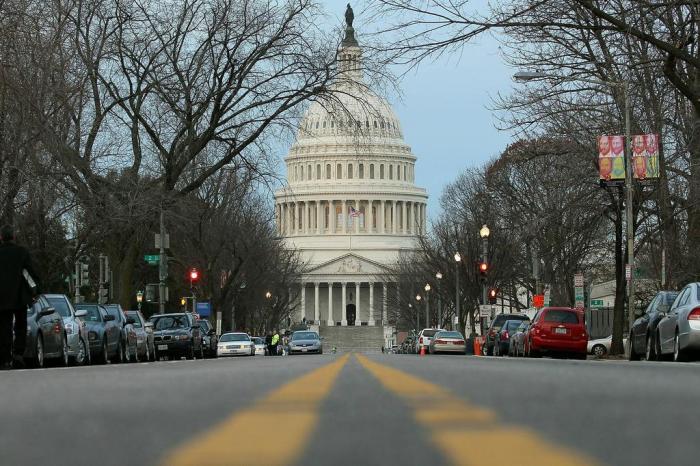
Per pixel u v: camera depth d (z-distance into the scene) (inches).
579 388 319.9
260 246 3430.1
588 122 1759.4
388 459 139.8
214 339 2337.6
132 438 167.2
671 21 1286.9
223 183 2822.3
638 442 154.3
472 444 153.6
